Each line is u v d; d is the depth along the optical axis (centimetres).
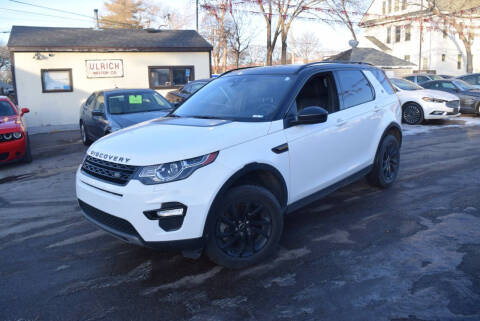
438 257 346
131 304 293
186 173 293
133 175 296
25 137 830
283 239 397
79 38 1722
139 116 803
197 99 448
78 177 354
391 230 409
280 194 361
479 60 3988
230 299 294
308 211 475
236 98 409
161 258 367
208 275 331
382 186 542
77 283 327
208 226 302
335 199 515
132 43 1744
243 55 3719
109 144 343
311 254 361
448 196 511
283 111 370
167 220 294
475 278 309
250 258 336
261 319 269
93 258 374
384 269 329
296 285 310
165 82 1816
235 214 324
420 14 3272
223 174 306
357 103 475
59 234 439
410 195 521
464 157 745
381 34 4431
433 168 666
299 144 373
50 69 1605
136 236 299
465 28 3381
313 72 419
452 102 1222
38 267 359
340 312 273
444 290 294
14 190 639
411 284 304
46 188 641
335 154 426
